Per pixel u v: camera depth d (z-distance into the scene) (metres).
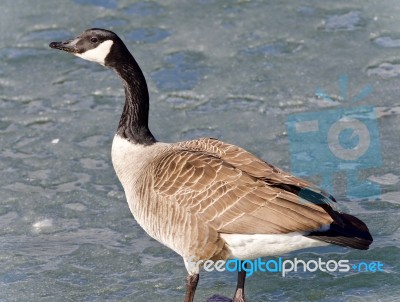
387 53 17.17
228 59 17.30
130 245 12.55
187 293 10.59
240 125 15.27
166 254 12.32
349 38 17.73
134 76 11.82
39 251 12.39
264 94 16.12
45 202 13.57
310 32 18.03
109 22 18.72
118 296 11.28
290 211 9.70
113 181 14.11
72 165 14.51
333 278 11.47
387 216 12.66
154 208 10.55
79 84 16.89
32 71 17.28
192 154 10.61
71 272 11.87
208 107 15.88
